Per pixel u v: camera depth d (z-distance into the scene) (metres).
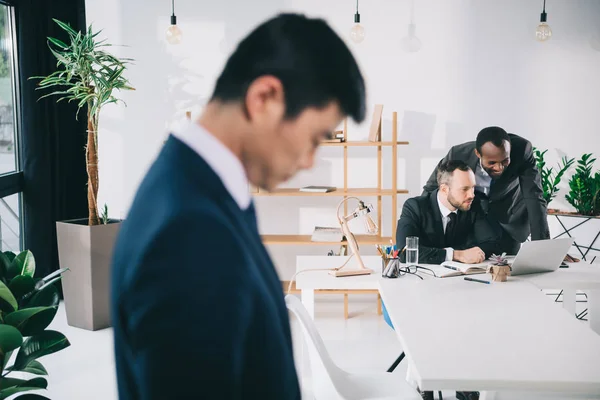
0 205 4.62
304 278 3.32
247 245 0.53
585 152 5.36
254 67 0.53
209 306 0.46
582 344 2.02
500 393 1.89
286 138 0.54
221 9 5.33
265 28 0.53
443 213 3.94
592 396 1.66
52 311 2.05
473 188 3.88
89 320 4.47
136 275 0.47
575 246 4.71
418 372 1.75
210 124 0.54
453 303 2.63
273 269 0.60
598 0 5.25
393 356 3.95
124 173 5.45
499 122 5.36
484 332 2.16
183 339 0.46
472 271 3.30
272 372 0.51
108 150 5.44
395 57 5.34
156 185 0.51
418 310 2.50
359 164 5.42
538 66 5.32
